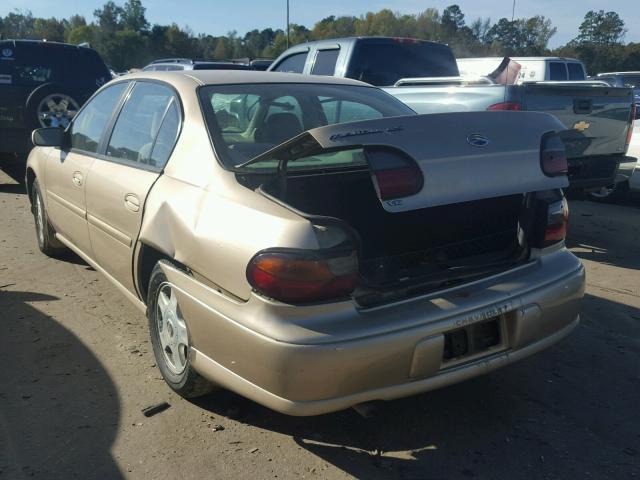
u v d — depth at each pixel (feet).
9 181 31.12
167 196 10.03
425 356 8.23
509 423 9.98
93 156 13.53
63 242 16.24
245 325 8.10
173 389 10.48
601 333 13.38
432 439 9.55
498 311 8.85
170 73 12.30
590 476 8.71
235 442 9.39
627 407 10.48
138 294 11.56
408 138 7.88
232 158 9.82
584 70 42.70
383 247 9.57
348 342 7.79
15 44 28.48
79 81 29.55
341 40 26.71
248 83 11.73
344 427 9.83
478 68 38.68
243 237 8.30
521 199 10.05
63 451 9.09
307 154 8.55
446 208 9.83
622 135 20.98
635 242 21.18
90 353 12.12
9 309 14.23
